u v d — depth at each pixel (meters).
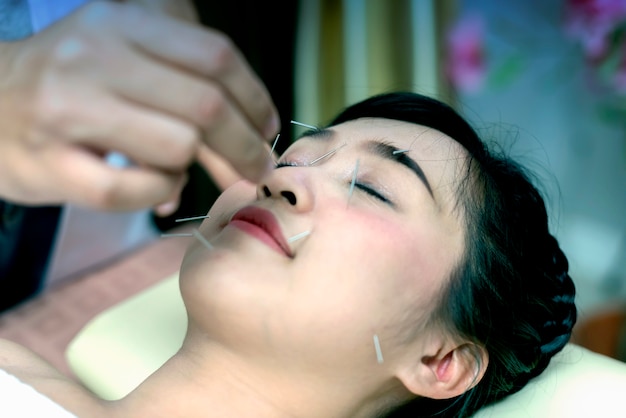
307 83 2.20
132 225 1.86
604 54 1.72
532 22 2.16
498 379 1.08
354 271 0.85
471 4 2.25
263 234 0.87
